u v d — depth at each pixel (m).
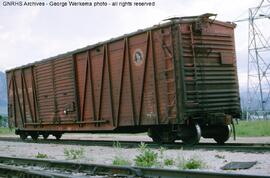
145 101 17.27
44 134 25.73
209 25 16.59
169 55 15.98
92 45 20.06
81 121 21.02
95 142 19.84
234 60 17.48
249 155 11.99
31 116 25.16
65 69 21.86
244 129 24.62
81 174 9.88
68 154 14.10
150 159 11.30
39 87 24.20
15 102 26.95
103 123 19.69
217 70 16.72
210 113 16.06
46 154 15.33
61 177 8.48
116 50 18.72
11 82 27.28
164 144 16.81
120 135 30.44
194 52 16.00
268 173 9.05
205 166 10.38
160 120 16.50
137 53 17.58
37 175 8.90
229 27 17.39
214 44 16.67
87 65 20.50
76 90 21.19
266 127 24.55
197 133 15.91
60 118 22.48
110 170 9.59
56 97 22.70
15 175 9.66
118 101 18.64
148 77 17.05
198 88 15.98
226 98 16.92
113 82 19.00
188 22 15.94
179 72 15.61
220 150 13.69
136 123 17.75
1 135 38.88
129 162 11.56
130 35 17.81
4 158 13.21
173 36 15.84
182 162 10.52
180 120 15.52
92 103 20.23
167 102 16.12
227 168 9.96
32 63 24.67
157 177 8.69
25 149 18.59
